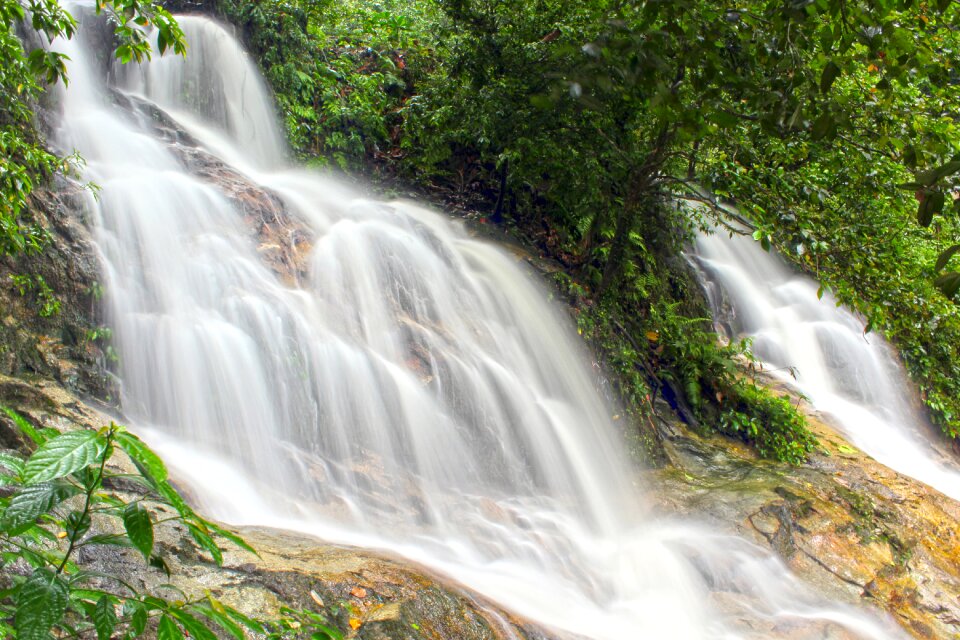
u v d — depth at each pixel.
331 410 6.34
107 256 6.08
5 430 4.60
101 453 1.61
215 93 9.20
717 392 9.83
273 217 7.57
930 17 4.94
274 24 10.00
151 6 4.55
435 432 6.71
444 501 6.20
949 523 8.54
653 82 3.41
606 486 7.58
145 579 3.56
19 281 5.41
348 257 7.55
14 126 6.36
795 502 7.91
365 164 10.66
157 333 5.88
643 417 8.95
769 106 3.63
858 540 7.71
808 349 12.64
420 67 11.89
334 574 4.02
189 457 5.39
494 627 4.26
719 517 7.34
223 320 6.27
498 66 8.95
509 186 10.05
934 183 2.66
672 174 9.73
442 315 7.73
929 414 12.64
